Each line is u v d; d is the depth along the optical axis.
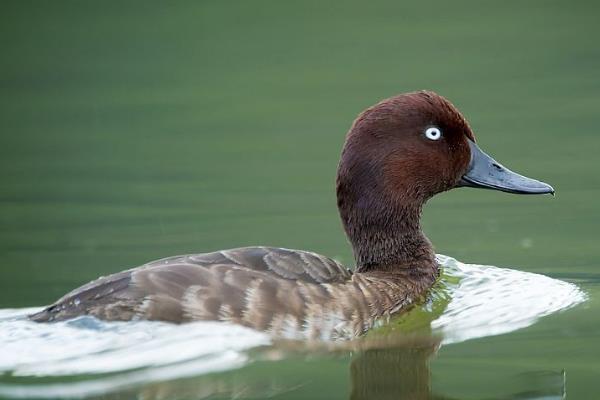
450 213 14.48
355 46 21.95
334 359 9.36
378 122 10.97
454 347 9.64
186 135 18.06
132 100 19.98
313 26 23.19
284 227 13.79
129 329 8.91
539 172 15.34
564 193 14.66
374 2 24.70
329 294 9.70
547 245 12.84
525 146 16.47
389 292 10.45
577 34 22.20
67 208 14.77
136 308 8.98
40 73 21.17
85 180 16.09
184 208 14.65
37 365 8.63
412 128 11.01
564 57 20.95
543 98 18.83
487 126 17.47
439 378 8.84
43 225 14.11
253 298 9.20
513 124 17.52
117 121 18.89
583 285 11.42
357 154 10.98
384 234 11.05
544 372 8.88
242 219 14.09
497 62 20.69
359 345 9.66
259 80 20.45
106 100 20.06
